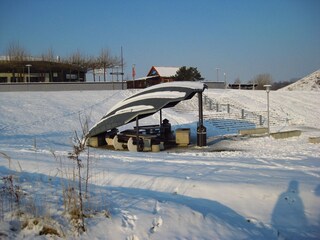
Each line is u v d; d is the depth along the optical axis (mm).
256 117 32938
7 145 18406
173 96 18500
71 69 59969
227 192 8148
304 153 16156
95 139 20797
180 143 20531
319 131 26953
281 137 23078
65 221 5457
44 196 6539
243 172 10344
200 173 10117
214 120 30031
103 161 12633
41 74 60875
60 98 34844
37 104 31672
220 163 12320
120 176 9461
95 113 30875
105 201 6590
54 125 26266
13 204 5875
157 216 6031
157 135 21375
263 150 17891
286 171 10766
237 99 40000
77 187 7504
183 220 6059
